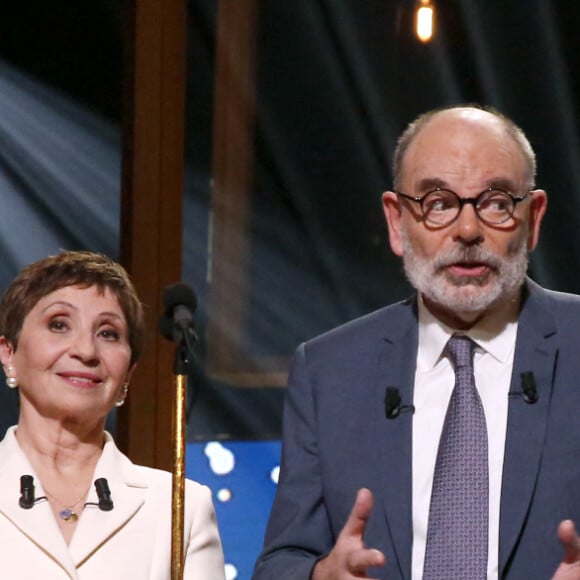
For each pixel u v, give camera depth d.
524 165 7.55
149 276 11.89
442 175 7.43
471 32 14.53
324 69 14.25
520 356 7.63
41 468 7.47
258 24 13.85
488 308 7.55
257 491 11.84
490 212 7.43
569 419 7.46
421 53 14.51
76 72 14.30
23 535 7.20
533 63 14.66
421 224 7.47
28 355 7.46
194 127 13.59
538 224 7.79
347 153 14.45
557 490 7.30
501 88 14.66
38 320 7.48
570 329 7.77
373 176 14.55
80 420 7.48
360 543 6.76
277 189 14.26
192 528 7.56
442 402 7.65
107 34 14.29
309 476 7.86
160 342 11.82
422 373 7.76
